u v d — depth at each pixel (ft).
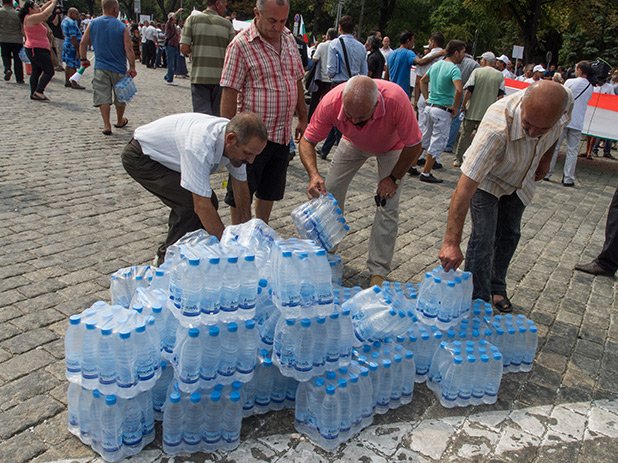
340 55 27.48
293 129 36.45
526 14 92.99
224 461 8.43
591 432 9.87
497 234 13.65
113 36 27.63
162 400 8.91
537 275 16.92
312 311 8.62
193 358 8.01
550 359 12.20
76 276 13.58
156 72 67.82
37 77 36.68
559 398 10.82
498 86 29.25
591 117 37.22
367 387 9.21
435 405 10.26
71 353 8.09
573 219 23.76
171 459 8.35
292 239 9.16
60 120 31.53
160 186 12.30
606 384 11.43
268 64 14.02
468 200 11.03
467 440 9.37
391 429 9.48
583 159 41.19
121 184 21.17
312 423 8.95
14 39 43.45
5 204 17.89
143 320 8.00
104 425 7.91
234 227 10.46
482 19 116.67
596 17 106.32
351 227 19.08
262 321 9.21
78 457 8.21
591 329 13.73
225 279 8.11
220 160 11.09
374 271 14.38
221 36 23.21
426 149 28.40
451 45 25.62
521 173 12.23
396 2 132.77
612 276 17.29
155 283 9.51
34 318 11.64
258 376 9.29
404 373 9.94
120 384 7.75
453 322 10.87
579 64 29.30
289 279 8.39
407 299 11.82
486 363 10.10
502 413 10.19
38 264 13.99
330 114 13.06
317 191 13.03
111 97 28.76
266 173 15.12
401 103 12.42
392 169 13.74
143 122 33.04
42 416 8.96
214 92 24.09
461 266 16.80
